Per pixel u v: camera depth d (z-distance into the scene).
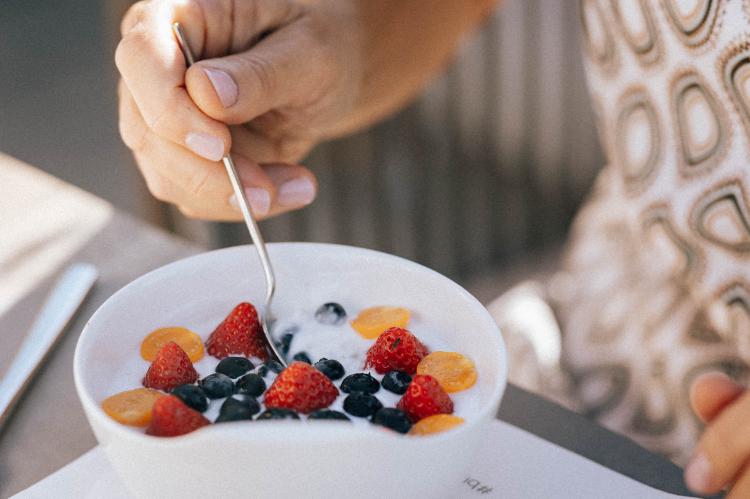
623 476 0.45
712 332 0.61
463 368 0.44
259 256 0.48
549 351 0.68
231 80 0.49
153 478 0.38
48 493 0.44
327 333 0.47
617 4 0.59
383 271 0.48
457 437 0.37
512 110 1.23
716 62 0.54
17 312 0.56
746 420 0.39
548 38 1.15
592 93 0.66
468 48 1.22
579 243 0.72
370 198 1.32
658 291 0.64
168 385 0.43
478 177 1.31
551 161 1.25
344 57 0.60
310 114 0.58
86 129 1.87
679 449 0.61
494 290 1.24
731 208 0.56
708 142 0.57
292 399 0.41
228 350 0.45
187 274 0.47
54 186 0.67
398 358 0.44
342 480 0.37
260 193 0.53
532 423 0.49
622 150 0.64
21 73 2.09
